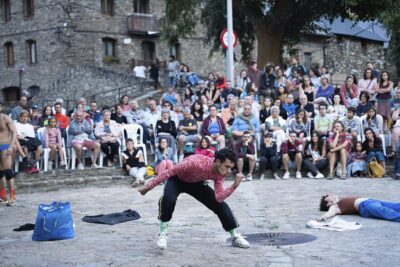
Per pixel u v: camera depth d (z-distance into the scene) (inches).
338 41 1658.5
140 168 578.9
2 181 455.2
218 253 262.8
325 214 345.1
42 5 1344.7
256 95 732.0
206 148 552.7
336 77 1029.2
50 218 303.1
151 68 1128.8
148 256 261.1
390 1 981.2
